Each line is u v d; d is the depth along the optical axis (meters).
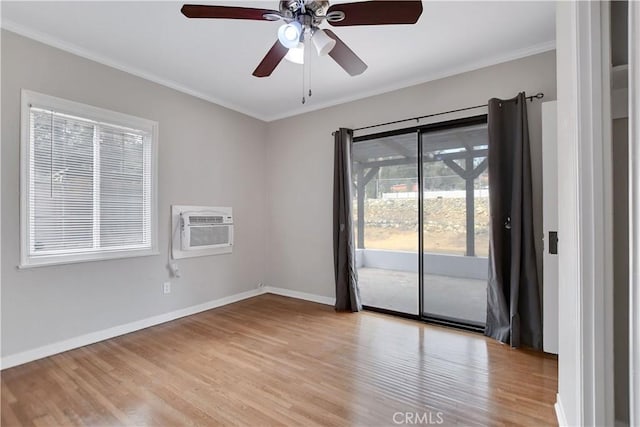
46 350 2.54
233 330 3.12
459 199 3.29
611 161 1.25
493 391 2.02
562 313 1.72
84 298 2.78
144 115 3.23
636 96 0.88
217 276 3.96
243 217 4.34
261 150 4.65
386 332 3.05
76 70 2.74
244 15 1.70
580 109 1.29
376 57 2.94
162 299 3.37
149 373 2.27
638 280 0.87
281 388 2.07
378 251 3.98
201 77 3.36
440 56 2.93
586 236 1.28
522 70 2.84
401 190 3.71
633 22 0.89
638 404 0.87
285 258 4.53
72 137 2.74
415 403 1.90
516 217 2.73
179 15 2.30
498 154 2.82
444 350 2.63
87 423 1.73
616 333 1.38
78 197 2.77
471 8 2.24
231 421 1.74
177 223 3.52
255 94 3.84
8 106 2.38
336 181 3.87
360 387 2.07
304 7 1.70
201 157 3.80
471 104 3.11
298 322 3.35
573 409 1.46
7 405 1.89
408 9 1.60
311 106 4.23
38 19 2.34
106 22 2.38
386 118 3.66
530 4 2.19
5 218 2.36
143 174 3.25
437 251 3.43
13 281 2.39
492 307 2.89
